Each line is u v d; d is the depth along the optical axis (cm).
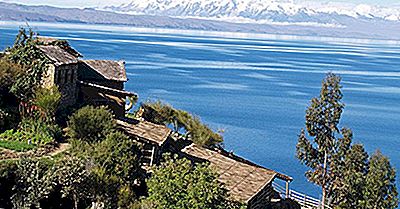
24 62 5991
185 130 7256
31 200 3894
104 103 6625
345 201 5444
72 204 4119
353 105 15038
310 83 19212
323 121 5731
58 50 6306
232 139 10031
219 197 3728
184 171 3797
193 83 17200
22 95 5709
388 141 10806
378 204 5238
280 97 15550
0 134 5153
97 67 7238
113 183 4169
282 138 10294
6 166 4003
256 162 8519
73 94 6372
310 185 7400
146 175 4850
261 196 5066
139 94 14088
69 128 5269
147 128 5844
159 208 3712
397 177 7825
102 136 5116
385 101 16150
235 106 13525
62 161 4131
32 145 4972
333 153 5703
